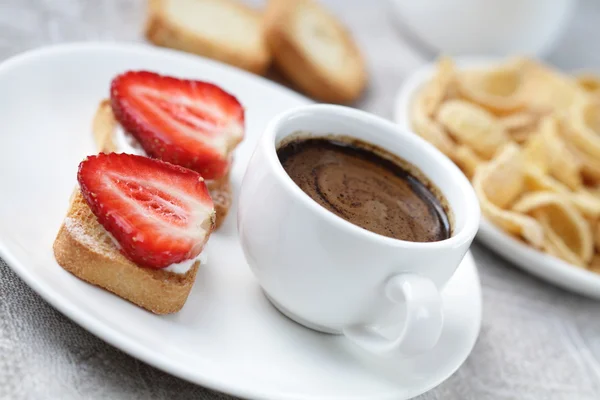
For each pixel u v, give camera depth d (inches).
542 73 23.6
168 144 15.7
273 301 15.4
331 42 22.6
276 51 21.3
